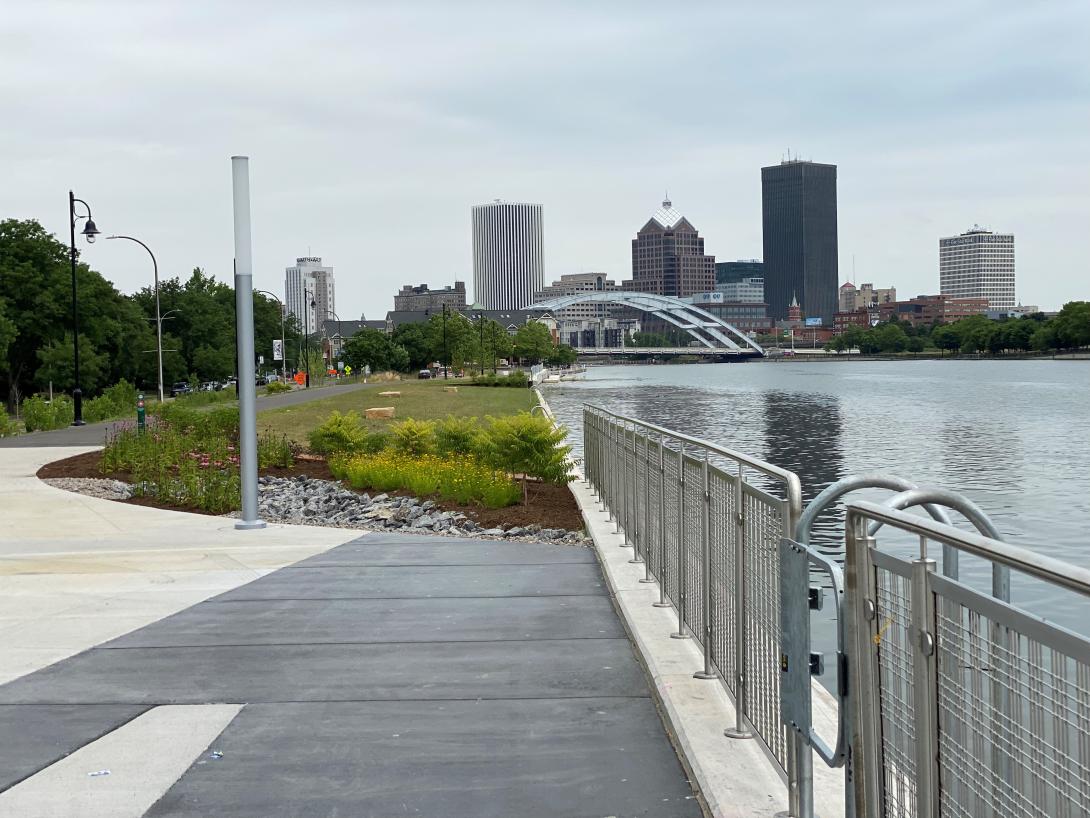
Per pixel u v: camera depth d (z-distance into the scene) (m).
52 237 91.69
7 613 9.38
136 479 20.09
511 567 11.35
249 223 14.09
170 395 109.94
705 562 6.87
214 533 13.93
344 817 5.05
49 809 5.19
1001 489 31.70
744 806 4.92
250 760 5.81
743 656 5.77
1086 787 2.38
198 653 8.02
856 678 3.85
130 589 10.38
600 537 12.62
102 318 95.88
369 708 6.69
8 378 94.50
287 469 24.23
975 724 2.92
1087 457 40.97
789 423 62.78
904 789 3.48
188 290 141.25
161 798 5.31
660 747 5.96
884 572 3.65
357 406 56.56
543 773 5.59
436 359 183.00
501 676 7.36
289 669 7.57
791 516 4.56
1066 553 21.19
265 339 160.00
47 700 6.91
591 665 7.60
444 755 5.86
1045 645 2.51
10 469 23.42
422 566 11.45
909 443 48.47
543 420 20.19
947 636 3.10
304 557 12.05
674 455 8.30
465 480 17.67
